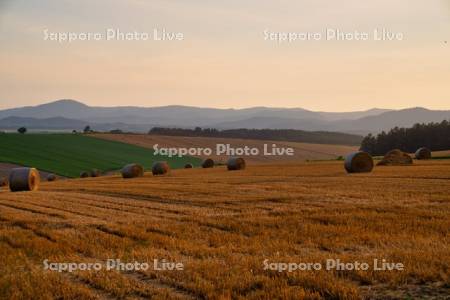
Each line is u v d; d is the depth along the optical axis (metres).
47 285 10.39
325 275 10.20
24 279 10.86
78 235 15.91
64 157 90.25
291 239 14.23
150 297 9.66
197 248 13.32
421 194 24.25
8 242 15.32
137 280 10.82
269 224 16.73
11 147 93.62
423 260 10.98
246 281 10.02
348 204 21.47
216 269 11.09
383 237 13.88
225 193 28.39
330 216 17.88
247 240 14.25
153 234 15.55
